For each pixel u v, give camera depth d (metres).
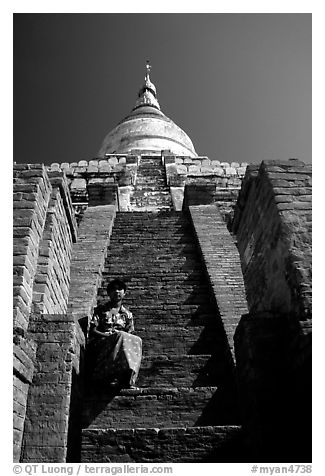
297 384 5.29
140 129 34.03
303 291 5.38
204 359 7.16
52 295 7.17
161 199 18.55
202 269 10.35
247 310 8.31
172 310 8.80
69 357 5.88
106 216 12.59
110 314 7.36
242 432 5.57
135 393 6.41
